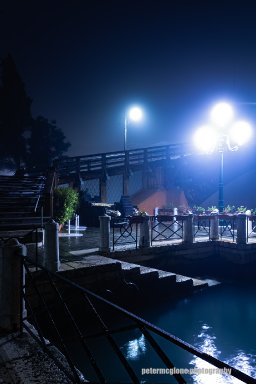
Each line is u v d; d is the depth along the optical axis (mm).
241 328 7832
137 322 2742
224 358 6395
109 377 5699
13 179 17203
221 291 10836
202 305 9414
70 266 8469
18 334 5152
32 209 14461
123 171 25469
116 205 21438
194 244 12867
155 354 6535
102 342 7031
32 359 4395
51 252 7891
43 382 3869
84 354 6500
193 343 7047
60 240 13695
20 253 5312
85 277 8297
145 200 26172
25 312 5562
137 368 6020
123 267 9211
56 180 17984
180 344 2314
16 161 28547
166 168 27500
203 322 8188
